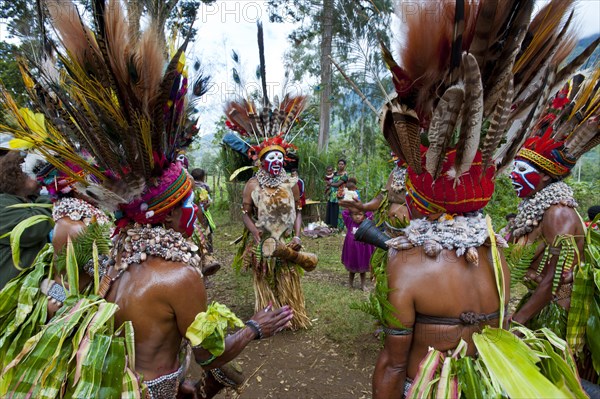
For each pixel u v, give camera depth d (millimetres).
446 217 1642
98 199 1545
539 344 1627
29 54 1490
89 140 1489
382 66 1645
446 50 1474
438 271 1599
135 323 1532
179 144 1666
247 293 5301
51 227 2455
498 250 1736
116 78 1408
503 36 1424
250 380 3361
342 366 3551
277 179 4129
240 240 4582
